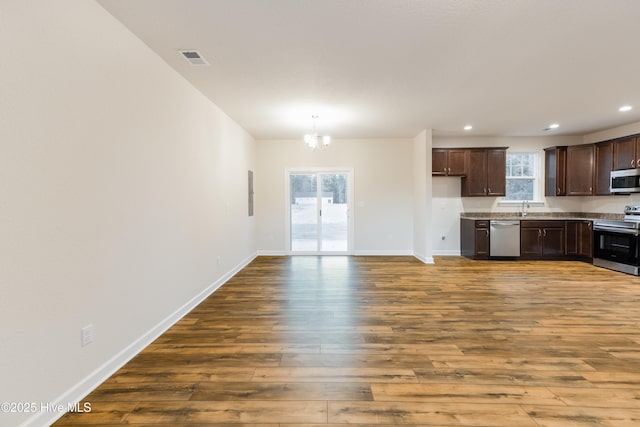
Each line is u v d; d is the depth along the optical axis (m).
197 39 2.58
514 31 2.51
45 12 1.70
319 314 3.37
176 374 2.20
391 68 3.19
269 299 3.89
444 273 5.20
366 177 6.85
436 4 2.16
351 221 6.90
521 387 2.04
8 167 1.51
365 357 2.44
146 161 2.67
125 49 2.39
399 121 5.37
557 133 6.43
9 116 1.52
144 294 2.64
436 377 2.16
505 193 6.43
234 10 2.20
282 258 6.60
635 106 4.57
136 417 1.76
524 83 3.63
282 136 6.50
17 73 1.56
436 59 3.00
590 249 5.85
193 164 3.62
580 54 2.92
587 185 6.06
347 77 3.41
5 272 1.50
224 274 4.69
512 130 6.12
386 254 6.89
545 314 3.33
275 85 3.62
